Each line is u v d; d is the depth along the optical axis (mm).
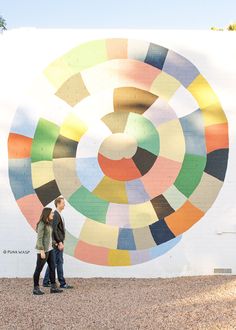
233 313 8336
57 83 11625
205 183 11562
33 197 11547
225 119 11625
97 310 8711
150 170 11578
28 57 11625
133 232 11523
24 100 11602
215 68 11656
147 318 8188
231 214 11562
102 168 11578
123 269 11492
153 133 11617
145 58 11664
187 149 11594
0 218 11523
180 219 11555
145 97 11633
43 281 10734
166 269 11500
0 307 8945
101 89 11625
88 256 11492
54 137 11586
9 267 11539
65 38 11664
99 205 11547
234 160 11578
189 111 11625
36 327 7785
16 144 11562
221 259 11523
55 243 10297
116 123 11625
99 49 11656
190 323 7863
